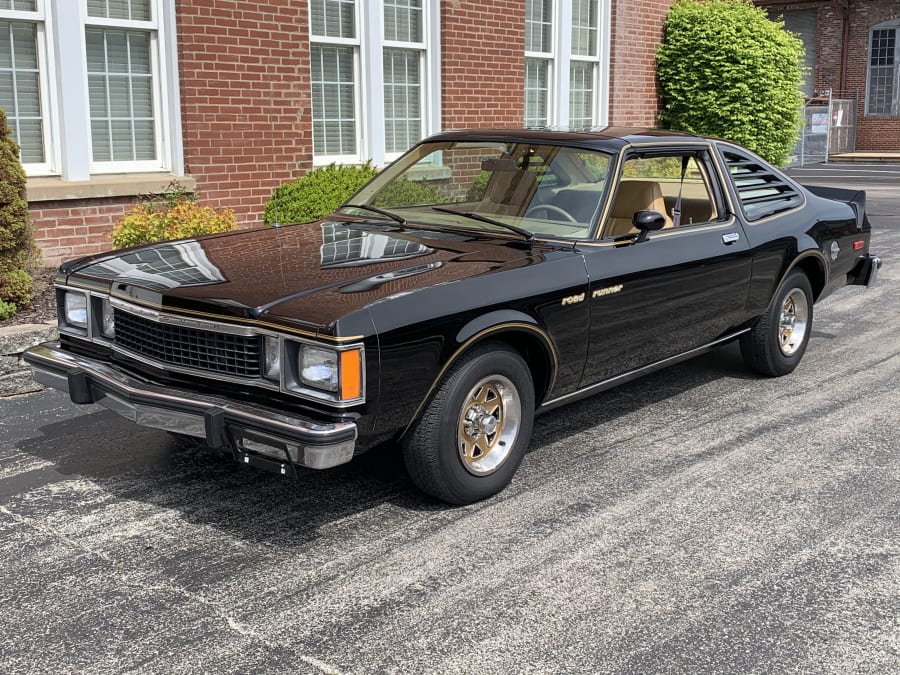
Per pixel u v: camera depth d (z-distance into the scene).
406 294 3.87
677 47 15.66
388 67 11.37
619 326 4.89
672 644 3.21
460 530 4.08
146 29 8.86
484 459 4.36
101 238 8.62
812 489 4.57
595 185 4.98
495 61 12.46
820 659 3.13
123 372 4.26
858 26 29.72
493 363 4.21
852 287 10.16
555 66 13.88
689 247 5.32
